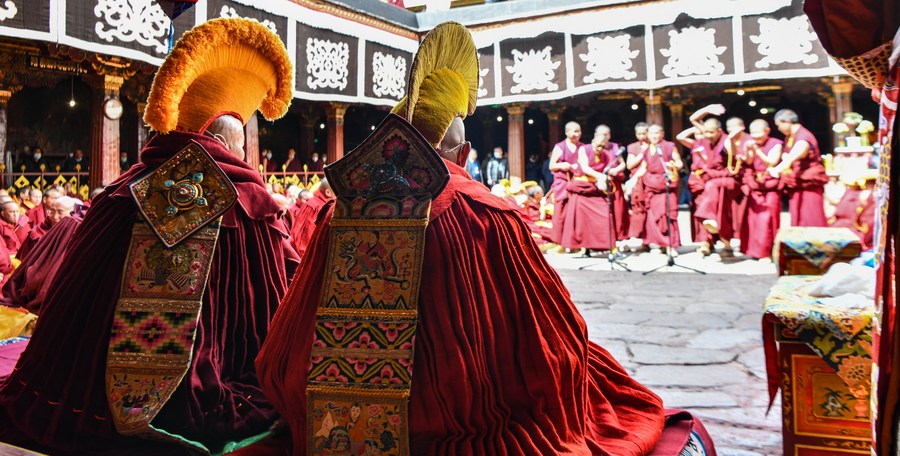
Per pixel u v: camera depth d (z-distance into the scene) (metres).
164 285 1.68
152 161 1.81
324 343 1.34
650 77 8.88
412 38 10.16
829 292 1.79
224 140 1.92
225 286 1.79
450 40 1.59
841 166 5.80
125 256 1.73
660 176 7.80
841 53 1.22
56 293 1.72
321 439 1.31
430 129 1.50
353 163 1.43
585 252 7.99
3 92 10.92
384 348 1.30
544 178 18.89
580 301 4.86
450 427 1.29
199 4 6.24
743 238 7.20
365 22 9.08
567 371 1.38
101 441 1.64
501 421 1.30
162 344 1.64
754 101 18.19
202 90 1.88
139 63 7.77
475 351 1.29
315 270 1.45
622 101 19.81
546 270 1.49
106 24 5.42
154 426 1.63
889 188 1.06
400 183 1.40
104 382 1.65
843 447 1.69
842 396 1.69
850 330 1.60
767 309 1.70
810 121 19.98
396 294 1.33
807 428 1.73
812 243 2.26
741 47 8.41
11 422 1.67
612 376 1.77
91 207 1.82
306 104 18.28
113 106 7.88
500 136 22.30
